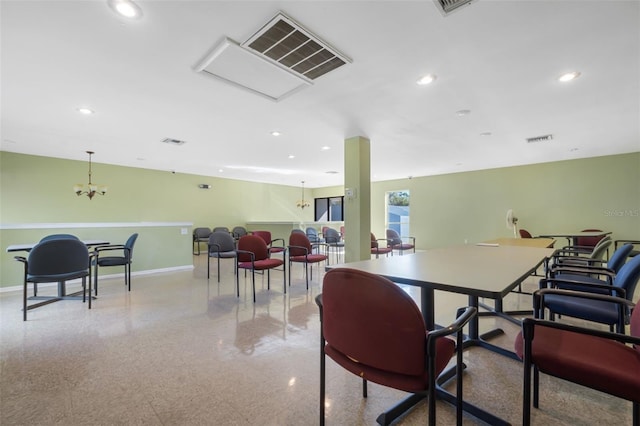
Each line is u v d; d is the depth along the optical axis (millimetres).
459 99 2982
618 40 2002
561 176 6195
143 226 5227
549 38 1985
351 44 2053
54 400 1583
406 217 8914
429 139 4492
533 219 6531
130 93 2840
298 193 10945
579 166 5996
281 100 2994
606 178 5703
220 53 2148
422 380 964
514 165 6719
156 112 3357
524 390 1138
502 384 1715
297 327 2639
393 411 1414
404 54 2176
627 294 1611
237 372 1872
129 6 1663
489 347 2139
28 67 2344
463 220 7574
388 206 9281
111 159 6180
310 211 11281
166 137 4445
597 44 2051
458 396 1081
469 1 1655
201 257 7430
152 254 5316
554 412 1463
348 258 4367
